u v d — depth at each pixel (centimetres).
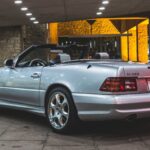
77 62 798
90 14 2159
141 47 2659
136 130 775
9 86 873
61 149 633
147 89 712
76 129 762
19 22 2341
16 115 940
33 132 755
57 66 774
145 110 698
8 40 2509
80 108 711
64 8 1866
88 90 703
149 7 1959
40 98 795
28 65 881
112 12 2109
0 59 2509
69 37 2755
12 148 637
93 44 2722
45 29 2916
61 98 747
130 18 2478
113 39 2709
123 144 666
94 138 708
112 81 684
